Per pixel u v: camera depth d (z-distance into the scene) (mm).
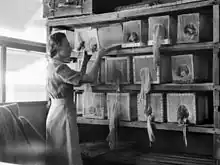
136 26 2797
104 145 3180
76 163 2635
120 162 3074
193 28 2551
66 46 2682
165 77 2807
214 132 2422
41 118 3277
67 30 3199
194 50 2924
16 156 2482
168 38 2639
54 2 3223
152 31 2719
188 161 2723
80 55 3117
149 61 2748
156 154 3025
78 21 3104
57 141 2662
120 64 2928
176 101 2641
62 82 2619
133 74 2883
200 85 2502
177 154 3023
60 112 2645
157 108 2736
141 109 2828
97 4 3082
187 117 2586
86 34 3096
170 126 2641
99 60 2703
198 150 3059
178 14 2883
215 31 2420
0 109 2479
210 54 2943
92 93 3074
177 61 2652
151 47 2736
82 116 3160
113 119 2893
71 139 2627
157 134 3295
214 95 2428
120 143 3203
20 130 2582
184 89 2586
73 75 2557
